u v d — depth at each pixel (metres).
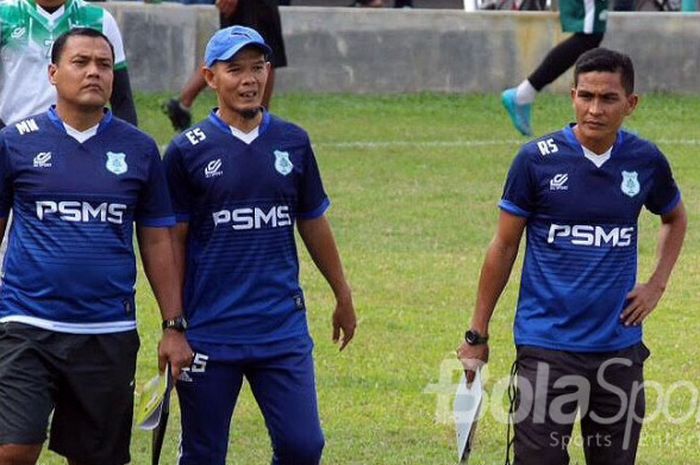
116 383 22.50
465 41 67.00
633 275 22.95
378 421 29.84
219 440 23.64
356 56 66.25
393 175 53.06
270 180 23.05
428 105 65.31
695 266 42.59
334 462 27.48
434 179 52.69
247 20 51.28
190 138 23.09
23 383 21.88
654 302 23.19
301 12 65.62
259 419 29.94
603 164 22.61
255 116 23.27
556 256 22.66
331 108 63.97
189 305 23.34
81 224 22.09
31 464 22.02
